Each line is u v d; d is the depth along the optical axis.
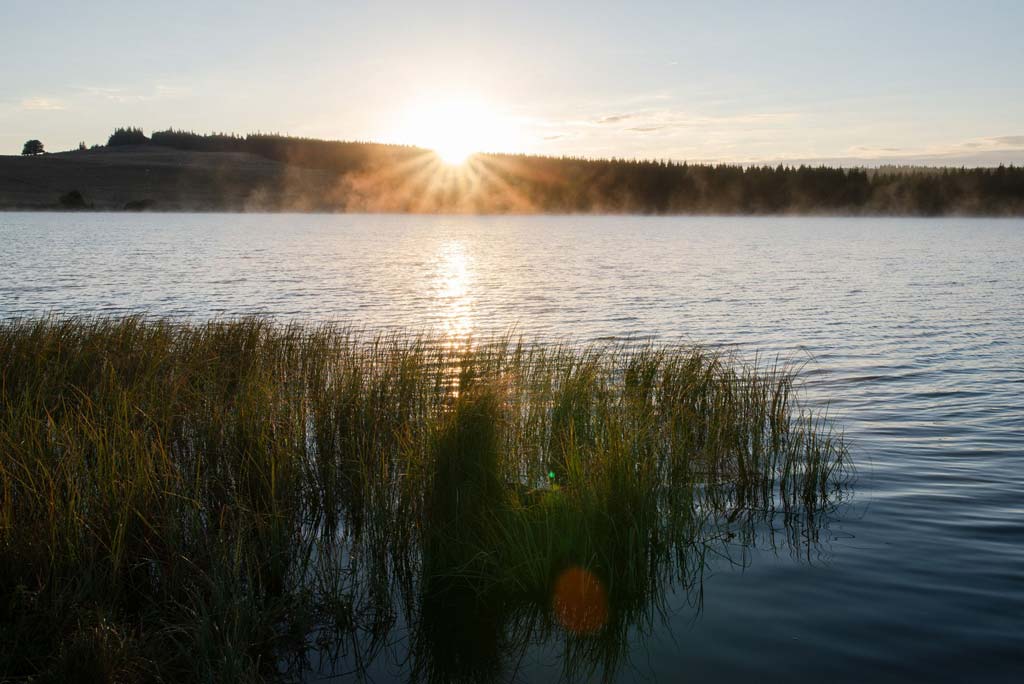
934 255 53.16
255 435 7.60
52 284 32.50
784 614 5.65
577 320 23.12
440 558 6.25
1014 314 23.56
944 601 5.80
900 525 7.33
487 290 31.89
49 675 4.53
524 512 6.45
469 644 5.35
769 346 18.33
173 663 4.89
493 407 7.46
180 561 5.69
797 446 8.95
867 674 4.89
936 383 14.03
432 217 166.38
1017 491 8.26
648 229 110.12
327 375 10.77
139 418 7.99
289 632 5.45
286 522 6.53
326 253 55.50
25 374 9.66
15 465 6.19
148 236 72.88
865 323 21.98
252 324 14.00
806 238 81.12
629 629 5.50
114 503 5.98
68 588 5.32
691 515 7.12
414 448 7.26
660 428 8.24
